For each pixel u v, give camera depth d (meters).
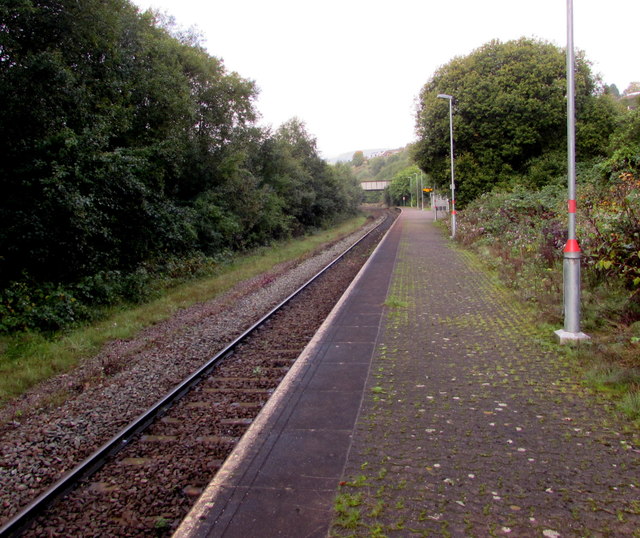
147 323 11.10
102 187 12.84
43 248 11.44
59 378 7.63
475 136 30.66
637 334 6.70
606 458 3.97
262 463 4.16
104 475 4.48
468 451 4.19
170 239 18.11
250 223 26.55
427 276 14.05
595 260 9.27
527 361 6.43
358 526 3.26
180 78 19.06
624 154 18.23
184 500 3.98
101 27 13.07
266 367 7.35
